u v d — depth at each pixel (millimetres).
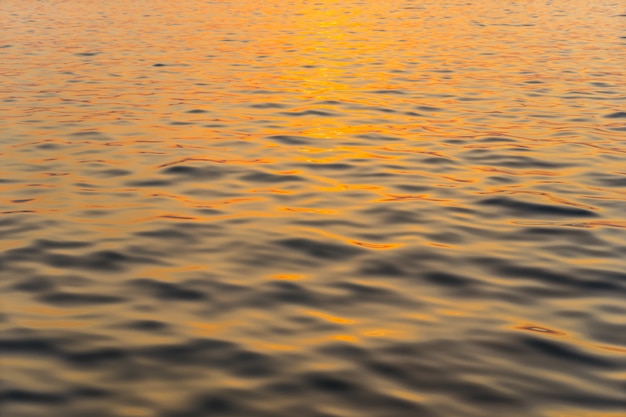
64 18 25516
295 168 8930
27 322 5145
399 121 11344
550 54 17578
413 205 7605
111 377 4484
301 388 4375
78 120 11414
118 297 5539
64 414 4125
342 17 26203
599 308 5367
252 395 4305
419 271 6008
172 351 4773
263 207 7559
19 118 11555
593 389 4367
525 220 7176
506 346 4848
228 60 17016
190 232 6848
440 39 20500
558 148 9773
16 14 26781
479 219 7211
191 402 4242
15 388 4359
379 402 4238
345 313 5305
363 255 6320
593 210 7441
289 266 6113
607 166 8961
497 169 8891
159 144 10023
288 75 15156
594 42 19406
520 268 6051
